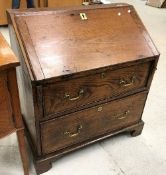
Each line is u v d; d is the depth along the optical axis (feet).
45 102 3.15
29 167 3.97
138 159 4.28
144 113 5.37
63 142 3.82
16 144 4.38
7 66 2.27
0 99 2.53
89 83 3.36
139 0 14.73
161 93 6.08
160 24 10.81
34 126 3.45
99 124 4.03
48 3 8.30
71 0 8.54
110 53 3.40
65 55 3.13
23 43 2.99
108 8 3.72
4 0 8.13
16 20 3.10
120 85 3.74
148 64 3.83
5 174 3.84
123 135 4.75
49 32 3.18
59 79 3.01
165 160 4.31
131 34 3.68
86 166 4.09
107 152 4.36
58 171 3.96
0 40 2.60
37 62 2.95
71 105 3.43
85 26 3.43
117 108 4.03
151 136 4.78
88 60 3.22
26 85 3.30
